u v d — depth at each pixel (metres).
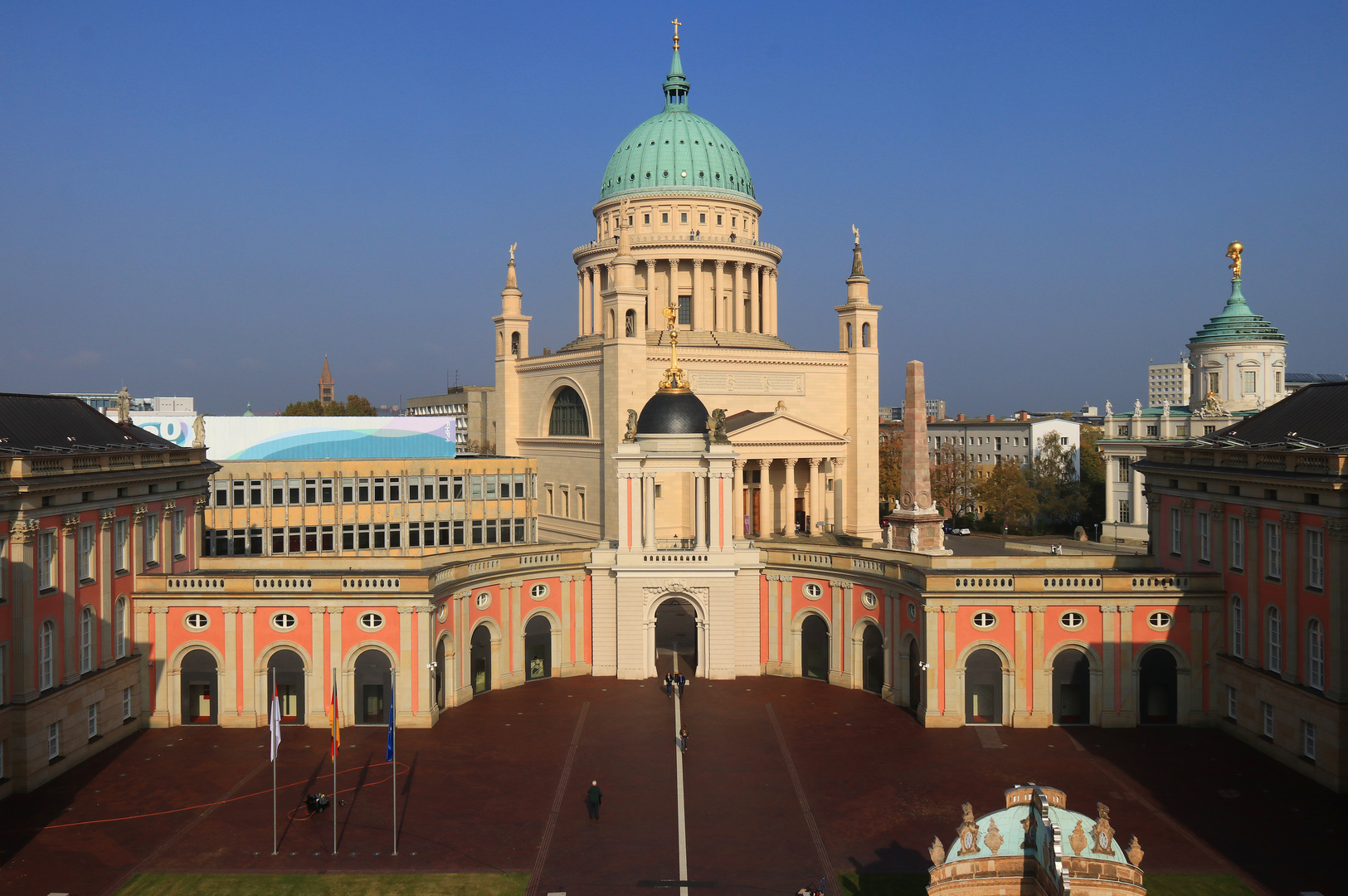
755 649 79.38
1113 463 139.75
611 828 50.00
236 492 99.00
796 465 127.25
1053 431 193.88
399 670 65.69
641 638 78.31
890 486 171.50
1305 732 56.47
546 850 47.53
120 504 63.59
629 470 79.50
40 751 54.88
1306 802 52.22
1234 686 63.50
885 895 42.81
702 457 78.94
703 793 54.59
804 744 62.66
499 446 144.12
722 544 79.19
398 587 65.44
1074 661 65.88
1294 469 57.09
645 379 120.12
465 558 72.94
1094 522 158.38
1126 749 61.16
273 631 65.94
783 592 78.94
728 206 143.00
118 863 45.81
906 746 62.16
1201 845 46.94
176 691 66.25
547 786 55.78
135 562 65.88
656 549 79.06
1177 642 65.38
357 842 48.22
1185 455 70.06
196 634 66.06
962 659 65.75
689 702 72.06
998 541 147.38
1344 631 53.16
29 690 53.88
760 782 56.19
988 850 31.47
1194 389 131.00
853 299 130.88
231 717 66.00
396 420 111.00
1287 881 43.28
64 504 57.34
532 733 65.12
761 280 145.62
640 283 140.88
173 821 50.69
